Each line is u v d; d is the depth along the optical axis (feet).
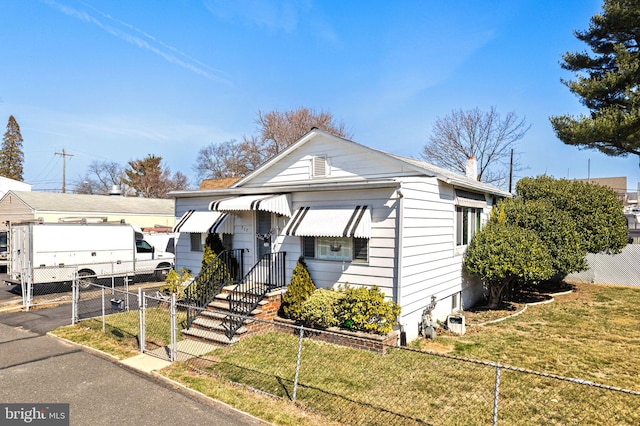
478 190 45.52
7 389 21.53
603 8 63.36
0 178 119.85
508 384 21.80
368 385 21.56
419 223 32.17
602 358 26.48
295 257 35.24
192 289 37.29
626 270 58.70
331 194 33.19
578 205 51.21
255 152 147.02
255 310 32.01
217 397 20.07
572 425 17.29
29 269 44.42
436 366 24.44
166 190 199.41
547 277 41.55
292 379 22.40
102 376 23.31
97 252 57.98
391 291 29.53
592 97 60.44
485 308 44.19
